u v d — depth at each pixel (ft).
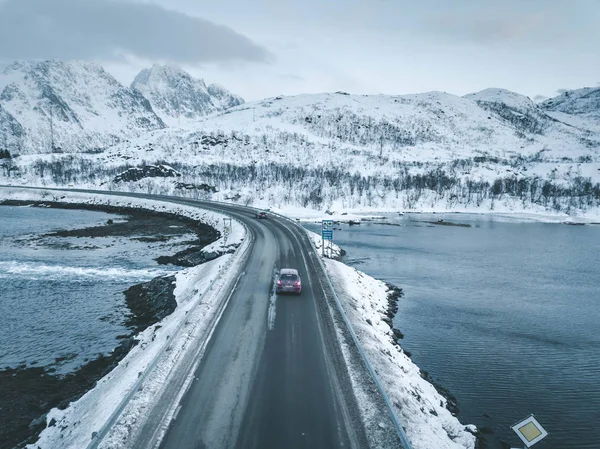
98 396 51.01
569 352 86.84
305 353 58.65
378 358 59.57
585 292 139.74
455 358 80.89
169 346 59.36
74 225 259.19
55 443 43.32
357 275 127.85
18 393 63.57
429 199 545.03
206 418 42.14
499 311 114.73
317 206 426.51
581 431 58.34
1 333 88.63
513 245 253.03
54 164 617.62
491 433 56.03
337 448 37.96
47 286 126.00
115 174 568.82
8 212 329.52
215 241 188.34
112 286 126.82
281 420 42.14
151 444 37.81
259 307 79.15
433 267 174.29
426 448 39.78
